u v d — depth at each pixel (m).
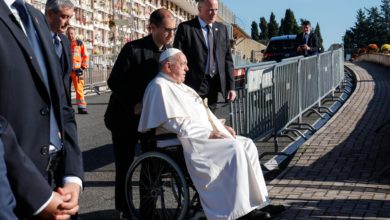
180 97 5.64
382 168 7.59
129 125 5.84
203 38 6.82
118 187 5.83
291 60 10.43
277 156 8.80
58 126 2.91
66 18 5.40
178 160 5.49
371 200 6.16
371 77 23.42
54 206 2.40
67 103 3.34
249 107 8.12
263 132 8.64
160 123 5.50
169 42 6.25
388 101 14.84
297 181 7.01
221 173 5.17
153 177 5.59
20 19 2.83
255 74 8.34
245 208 5.06
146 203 5.66
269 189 6.67
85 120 13.02
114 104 5.85
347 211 5.77
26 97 2.66
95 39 24.62
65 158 2.97
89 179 7.54
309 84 12.12
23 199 2.33
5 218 2.09
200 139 5.32
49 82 2.87
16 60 2.63
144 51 5.82
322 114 13.24
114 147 5.92
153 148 5.74
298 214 5.69
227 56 7.07
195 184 5.25
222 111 12.64
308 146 9.05
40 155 2.72
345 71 25.70
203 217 5.49
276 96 9.23
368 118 11.98
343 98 16.47
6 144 2.30
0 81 2.60
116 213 6.08
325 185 6.80
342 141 9.44
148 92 5.62
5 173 2.14
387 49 46.56
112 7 27.16
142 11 31.62
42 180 2.39
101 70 21.95
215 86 6.99
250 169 5.21
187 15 45.78
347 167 7.70
